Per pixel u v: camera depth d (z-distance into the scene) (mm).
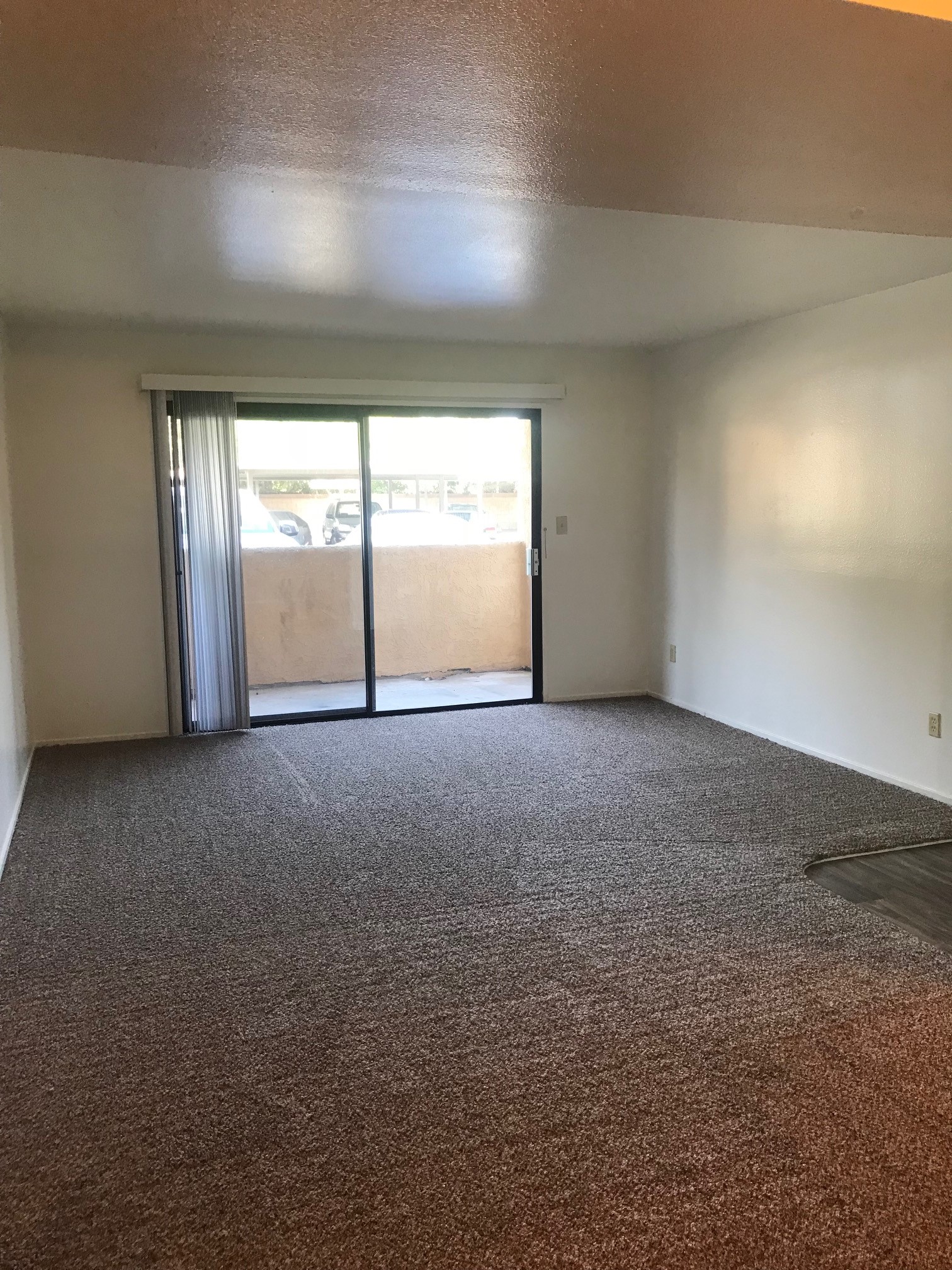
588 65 1556
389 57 1503
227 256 3529
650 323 5027
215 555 5316
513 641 7613
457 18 1355
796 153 1966
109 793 4293
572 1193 1754
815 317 4625
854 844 3574
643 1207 1717
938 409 3957
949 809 3975
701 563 5730
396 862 3434
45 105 1688
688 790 4266
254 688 6434
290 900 3105
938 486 3986
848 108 1746
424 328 5074
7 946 2793
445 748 5066
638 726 5535
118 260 3572
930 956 2678
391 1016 2381
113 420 5094
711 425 5523
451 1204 1732
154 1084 2111
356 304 4434
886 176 2117
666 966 2629
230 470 5285
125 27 1378
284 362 5355
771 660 5133
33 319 4723
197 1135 1934
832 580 4633
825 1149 1864
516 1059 2188
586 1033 2291
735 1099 2025
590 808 4020
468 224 3129
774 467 5000
